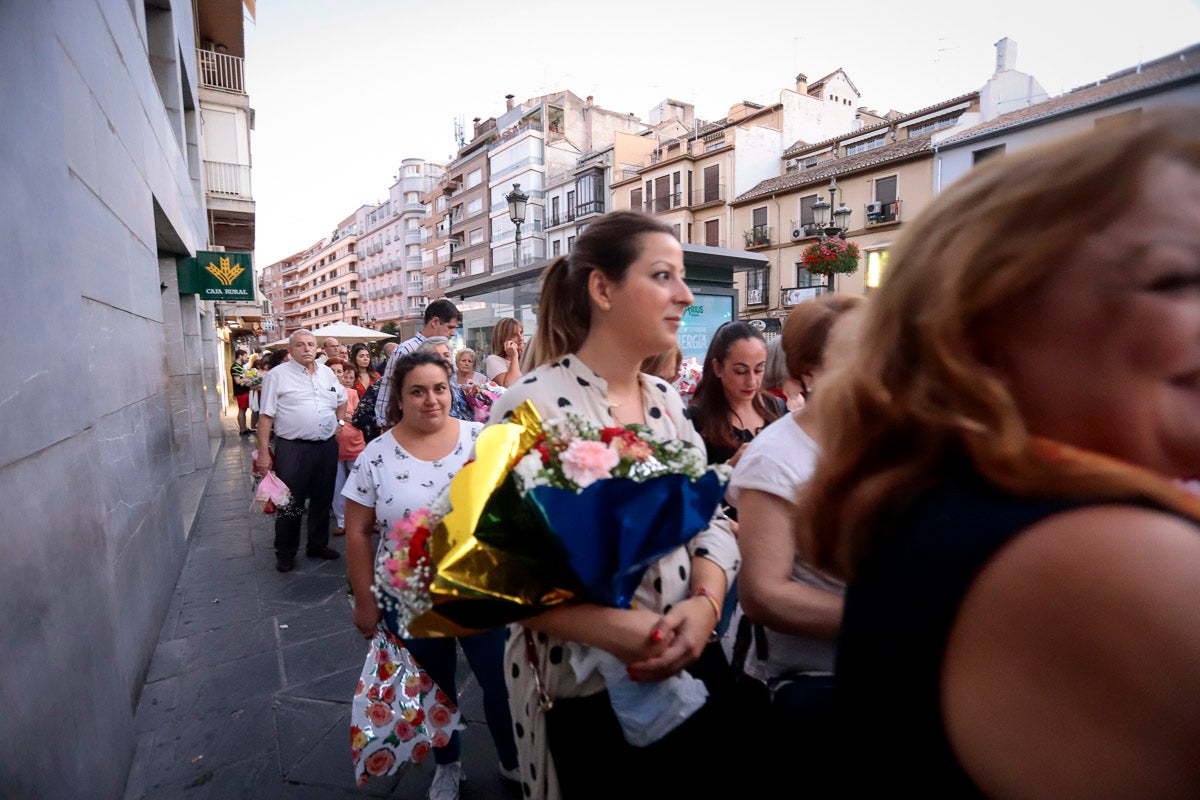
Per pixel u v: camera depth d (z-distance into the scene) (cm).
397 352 496
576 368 148
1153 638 37
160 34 737
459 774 233
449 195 5722
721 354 244
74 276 216
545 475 110
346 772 248
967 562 48
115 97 357
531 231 4478
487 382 511
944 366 54
